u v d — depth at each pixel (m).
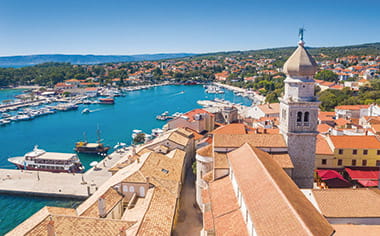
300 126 63.03
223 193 53.56
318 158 85.25
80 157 127.81
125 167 81.44
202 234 54.03
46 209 54.66
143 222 50.38
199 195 70.06
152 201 59.00
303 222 31.27
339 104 180.50
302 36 60.81
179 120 124.12
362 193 53.62
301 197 42.31
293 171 65.12
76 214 55.84
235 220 44.28
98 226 48.62
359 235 43.09
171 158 84.62
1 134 174.75
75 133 174.00
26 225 48.47
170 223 53.72
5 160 128.50
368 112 147.62
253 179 45.41
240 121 150.12
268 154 63.22
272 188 40.03
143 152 94.94
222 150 65.00
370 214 49.56
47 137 166.12
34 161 108.88
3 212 78.88
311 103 60.97
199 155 69.31
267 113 164.75
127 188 64.62
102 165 108.00
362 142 84.88
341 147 83.88
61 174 98.94
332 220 49.94
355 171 81.62
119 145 144.62
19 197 85.94
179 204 71.75
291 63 60.66
